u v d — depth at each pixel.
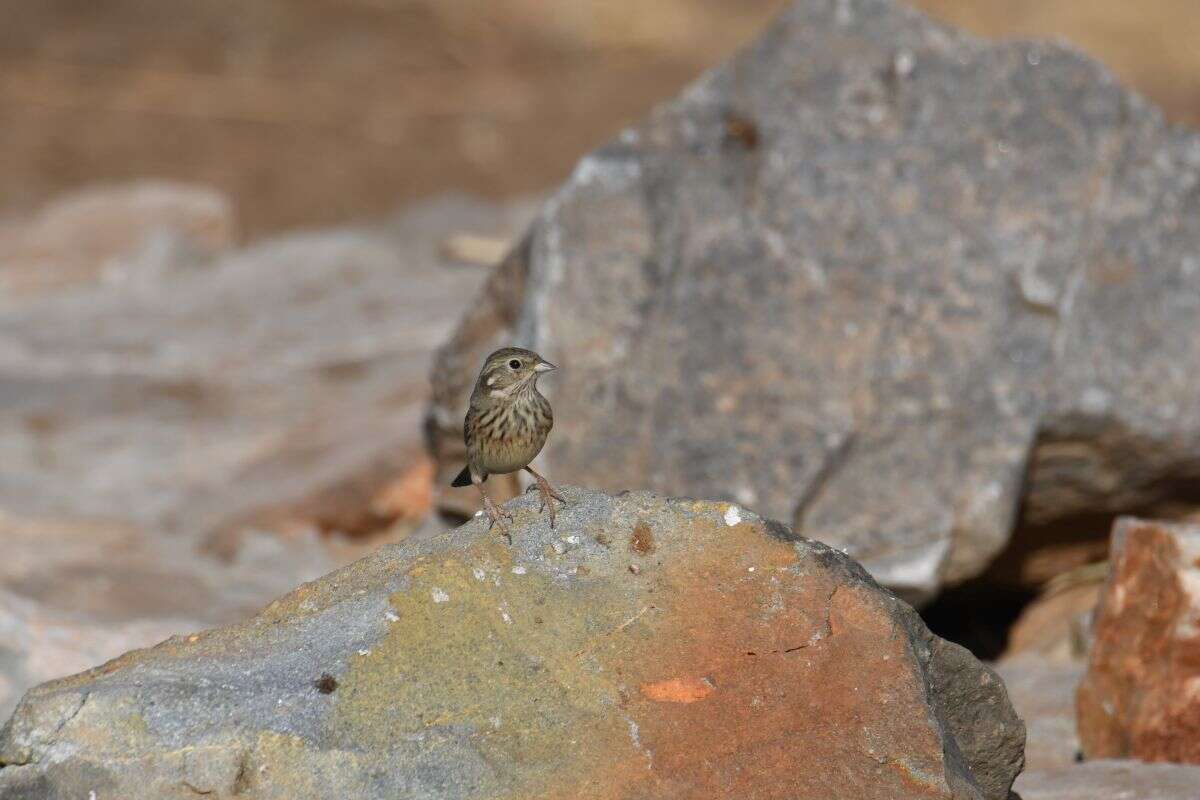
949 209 13.26
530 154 36.09
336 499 17.62
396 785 6.60
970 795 6.78
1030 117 13.50
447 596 7.22
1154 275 13.02
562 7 42.34
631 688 6.98
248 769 6.61
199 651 7.14
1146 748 10.05
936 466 12.50
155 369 24.38
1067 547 13.79
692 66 39.72
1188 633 10.01
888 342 12.88
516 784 6.64
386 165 35.75
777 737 6.85
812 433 12.64
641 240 13.38
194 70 40.00
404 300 26.67
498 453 8.94
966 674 7.52
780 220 13.35
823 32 14.09
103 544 16.98
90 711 6.71
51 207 32.47
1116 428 12.57
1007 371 12.69
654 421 12.87
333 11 42.84
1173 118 33.59
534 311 13.15
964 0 37.91
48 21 41.81
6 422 22.45
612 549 7.46
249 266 29.47
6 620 12.23
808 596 7.27
